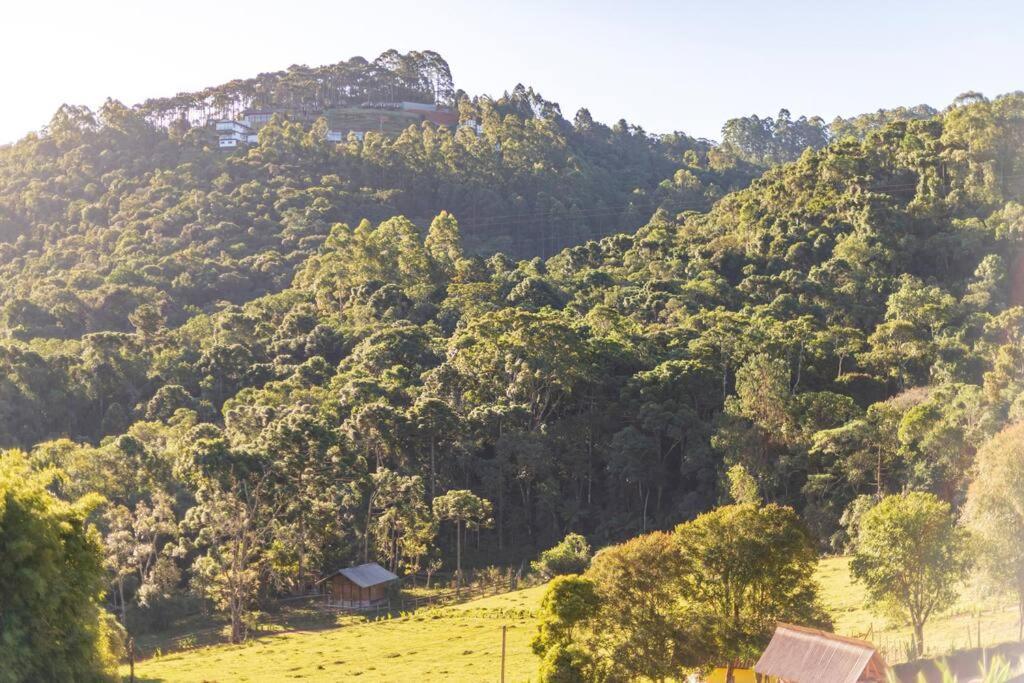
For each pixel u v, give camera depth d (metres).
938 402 115.25
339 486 123.06
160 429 140.62
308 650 90.56
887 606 63.94
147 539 117.38
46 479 55.56
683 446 133.38
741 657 59.53
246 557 110.75
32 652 46.94
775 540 63.03
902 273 178.50
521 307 172.62
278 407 139.75
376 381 146.62
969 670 53.88
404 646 88.56
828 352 147.12
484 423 137.38
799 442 122.81
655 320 173.12
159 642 100.81
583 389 144.12
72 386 159.88
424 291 196.38
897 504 65.44
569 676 59.19
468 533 133.38
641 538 64.19
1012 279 169.00
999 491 62.88
